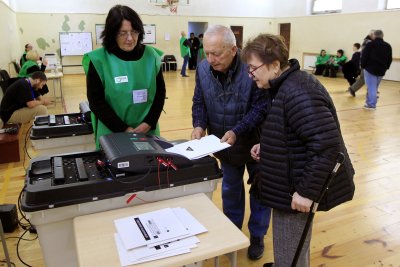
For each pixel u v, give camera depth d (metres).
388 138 4.29
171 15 12.24
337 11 11.20
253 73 1.21
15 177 3.17
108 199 1.24
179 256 0.99
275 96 1.21
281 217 1.31
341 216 2.48
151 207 1.27
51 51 11.05
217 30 1.55
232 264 1.16
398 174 3.21
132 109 1.80
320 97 1.12
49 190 1.16
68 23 11.05
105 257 0.98
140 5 11.76
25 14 10.55
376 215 2.50
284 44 1.19
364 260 2.01
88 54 1.68
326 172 1.10
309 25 12.12
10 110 4.20
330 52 11.43
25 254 2.07
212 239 1.08
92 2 11.15
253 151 1.53
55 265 1.26
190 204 1.29
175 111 5.72
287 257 1.33
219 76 1.72
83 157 1.49
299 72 1.18
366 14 10.09
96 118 1.79
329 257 2.03
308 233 1.26
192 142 1.53
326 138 1.09
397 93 7.65
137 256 0.97
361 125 4.88
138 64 1.76
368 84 5.91
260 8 13.34
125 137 1.42
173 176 1.32
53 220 1.19
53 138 2.48
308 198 1.13
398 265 1.96
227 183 1.95
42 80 4.46
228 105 1.73
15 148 3.52
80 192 1.20
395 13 9.31
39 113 4.30
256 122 1.64
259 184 1.34
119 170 1.27
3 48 6.47
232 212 2.01
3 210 2.27
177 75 11.10
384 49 5.70
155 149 1.33
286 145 1.18
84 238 1.07
